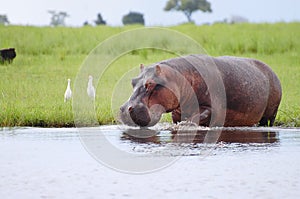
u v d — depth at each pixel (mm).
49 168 19250
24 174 18469
